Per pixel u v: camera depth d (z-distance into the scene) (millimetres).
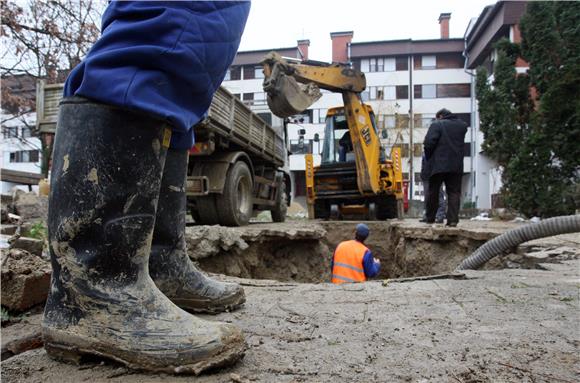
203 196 6953
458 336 1824
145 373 1401
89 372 1418
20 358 1538
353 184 11094
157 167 1534
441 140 7406
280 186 10484
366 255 5211
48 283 2320
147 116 1462
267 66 6969
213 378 1378
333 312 2266
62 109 1496
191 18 1464
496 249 4770
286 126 11328
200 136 6195
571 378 1389
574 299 2533
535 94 12477
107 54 1393
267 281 3420
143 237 1517
